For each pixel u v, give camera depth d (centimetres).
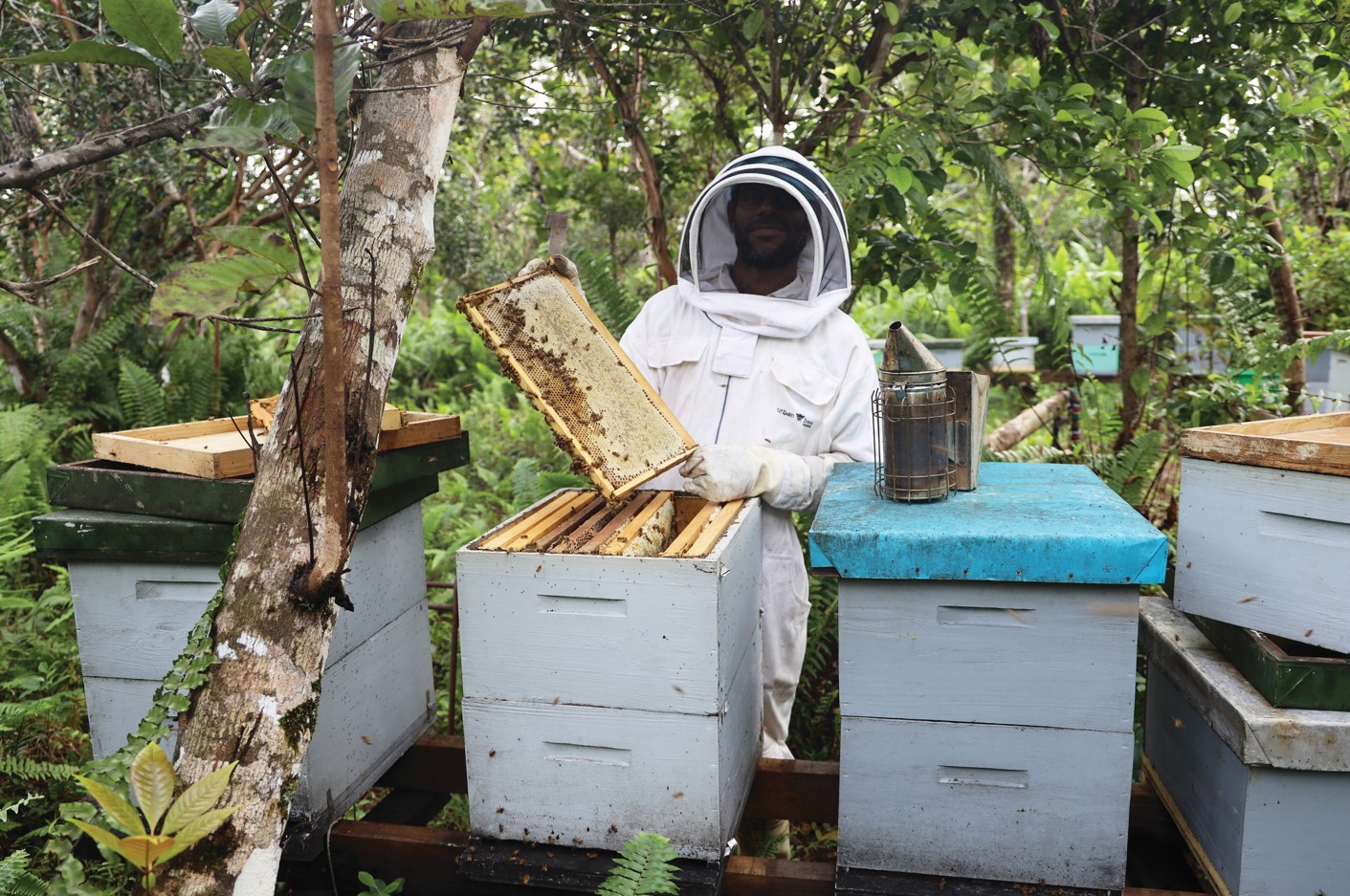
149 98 400
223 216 411
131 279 586
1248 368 420
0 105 374
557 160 543
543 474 434
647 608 183
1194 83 349
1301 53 362
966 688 181
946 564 174
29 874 199
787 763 234
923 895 183
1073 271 1080
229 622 149
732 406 271
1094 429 467
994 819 183
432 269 816
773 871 198
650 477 212
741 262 276
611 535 202
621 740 189
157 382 613
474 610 193
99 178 493
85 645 217
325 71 122
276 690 147
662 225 436
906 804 187
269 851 146
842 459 269
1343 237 620
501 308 207
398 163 158
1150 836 227
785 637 272
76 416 584
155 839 119
